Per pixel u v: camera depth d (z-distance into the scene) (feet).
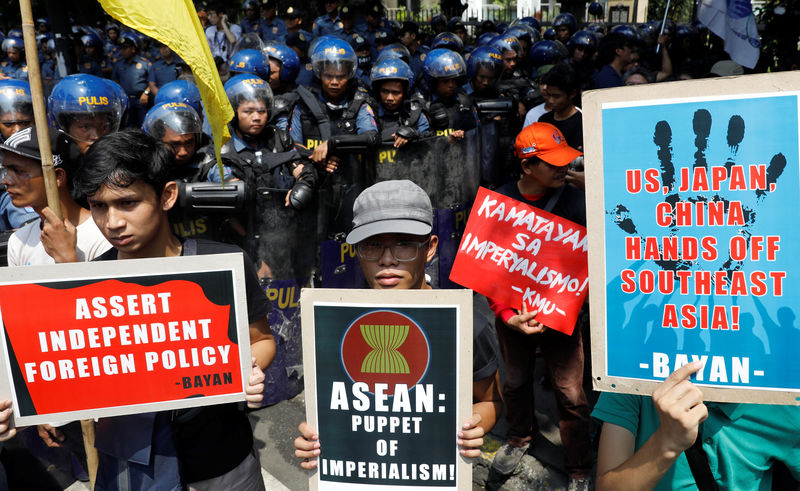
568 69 12.82
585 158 4.44
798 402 4.07
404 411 5.35
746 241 4.14
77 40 31.68
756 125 4.07
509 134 17.99
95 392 5.41
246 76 12.41
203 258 5.44
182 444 6.08
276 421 12.15
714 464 4.49
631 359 4.43
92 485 6.31
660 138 4.26
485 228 8.58
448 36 30.32
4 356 5.24
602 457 4.76
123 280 5.36
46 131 6.39
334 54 14.33
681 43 34.42
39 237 7.74
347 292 5.30
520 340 9.66
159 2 5.98
